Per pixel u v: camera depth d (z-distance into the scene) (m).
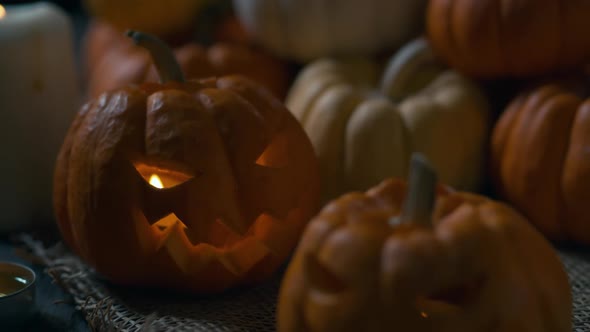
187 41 0.63
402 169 0.50
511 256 0.35
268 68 0.59
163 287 0.44
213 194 0.41
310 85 0.53
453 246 0.34
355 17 0.55
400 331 0.34
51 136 0.52
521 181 0.49
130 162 0.41
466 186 0.51
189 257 0.43
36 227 0.52
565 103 0.48
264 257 0.44
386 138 0.49
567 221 0.48
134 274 0.43
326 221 0.36
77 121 0.44
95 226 0.42
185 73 0.57
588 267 0.46
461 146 0.50
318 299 0.35
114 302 0.43
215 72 0.57
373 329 0.34
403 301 0.34
